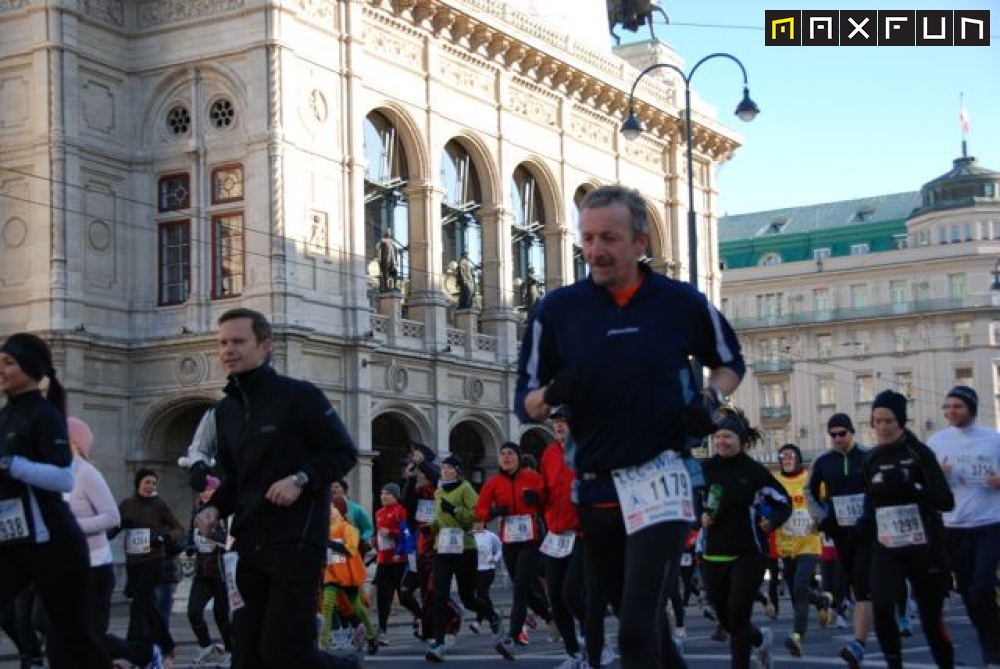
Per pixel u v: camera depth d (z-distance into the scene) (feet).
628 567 23.06
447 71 154.20
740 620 40.78
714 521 40.88
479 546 69.56
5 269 130.52
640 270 24.44
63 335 125.59
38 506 31.30
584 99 176.86
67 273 127.85
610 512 23.86
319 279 132.98
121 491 130.31
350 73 137.69
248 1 130.72
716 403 23.71
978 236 302.45
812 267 304.50
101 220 132.36
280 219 128.26
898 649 40.60
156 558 55.42
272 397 28.48
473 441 161.17
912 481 39.86
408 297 149.69
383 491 77.56
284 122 129.59
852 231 317.63
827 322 299.58
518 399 24.58
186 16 133.90
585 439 23.94
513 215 167.53
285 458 28.14
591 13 192.03
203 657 62.08
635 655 22.62
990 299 289.74
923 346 292.81
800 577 60.44
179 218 133.28
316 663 27.84
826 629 75.36
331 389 132.87
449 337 153.89
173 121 135.13
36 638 54.95
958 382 291.17
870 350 297.33
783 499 40.60
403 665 59.62
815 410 300.40
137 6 136.56
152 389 131.44
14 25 131.64
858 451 50.62
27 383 31.86
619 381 23.53
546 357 24.57
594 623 45.14
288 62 130.62
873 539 43.62
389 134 147.95
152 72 135.33
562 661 60.59
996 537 43.11
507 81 162.61
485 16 155.43
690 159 121.39
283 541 27.81
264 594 28.27
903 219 314.96
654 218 191.52
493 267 160.56
